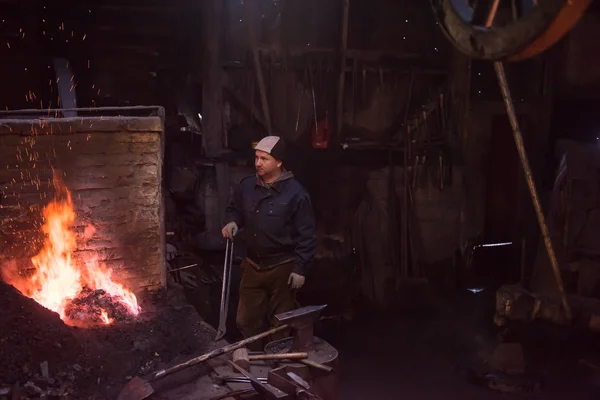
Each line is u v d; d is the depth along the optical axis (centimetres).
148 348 364
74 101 639
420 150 872
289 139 850
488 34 165
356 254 872
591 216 652
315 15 816
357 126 866
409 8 840
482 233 888
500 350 624
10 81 730
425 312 803
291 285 409
